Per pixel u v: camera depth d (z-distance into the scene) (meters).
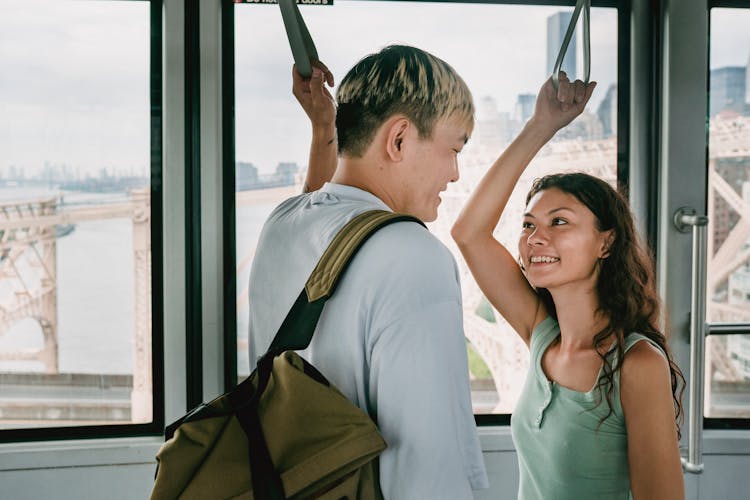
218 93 1.74
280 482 0.77
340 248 0.86
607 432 1.17
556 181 1.28
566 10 1.81
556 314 1.36
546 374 1.28
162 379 1.79
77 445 1.75
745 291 1.86
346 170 0.96
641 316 1.23
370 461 0.82
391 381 0.81
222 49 1.76
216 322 1.77
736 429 1.88
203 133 1.73
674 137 1.79
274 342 0.87
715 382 1.87
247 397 0.85
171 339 1.76
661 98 1.81
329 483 0.78
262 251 1.01
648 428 1.13
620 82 1.83
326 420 0.79
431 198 0.97
